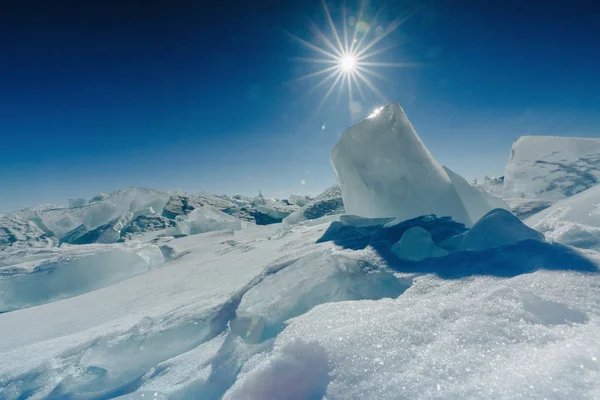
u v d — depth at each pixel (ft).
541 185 18.92
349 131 11.63
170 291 13.38
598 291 4.21
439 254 7.41
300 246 13.10
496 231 6.74
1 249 44.98
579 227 7.05
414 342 4.01
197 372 5.48
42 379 6.97
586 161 19.03
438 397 3.07
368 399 3.35
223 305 8.05
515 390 2.86
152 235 50.75
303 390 3.82
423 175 10.54
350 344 4.21
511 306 4.24
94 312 13.20
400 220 10.66
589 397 2.61
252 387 3.99
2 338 11.86
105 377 6.70
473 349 3.61
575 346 3.22
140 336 7.45
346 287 6.73
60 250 33.76
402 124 10.90
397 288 6.31
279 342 4.78
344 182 12.28
